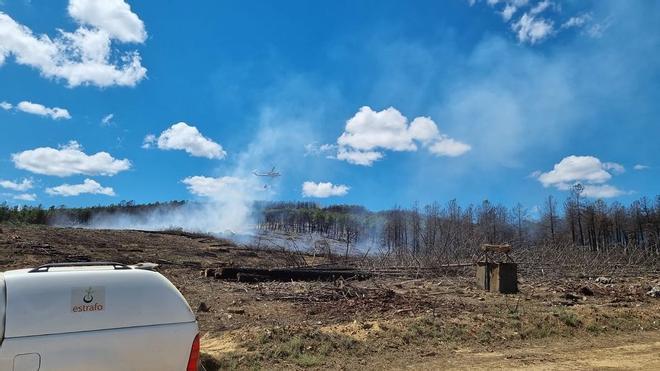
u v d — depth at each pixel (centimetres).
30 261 2069
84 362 437
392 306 1348
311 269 2273
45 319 431
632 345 1053
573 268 2653
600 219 5753
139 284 480
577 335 1128
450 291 1781
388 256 2752
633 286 1997
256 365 817
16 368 411
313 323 1117
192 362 484
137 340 462
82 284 455
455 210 4481
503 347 1009
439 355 935
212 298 1444
